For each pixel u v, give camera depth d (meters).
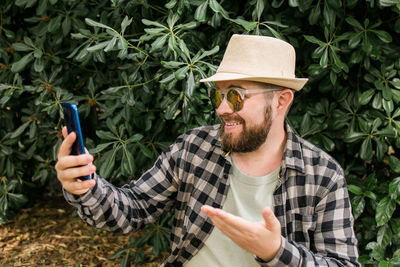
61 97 2.65
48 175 3.21
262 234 1.02
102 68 2.76
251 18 2.18
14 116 3.28
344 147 2.36
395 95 2.08
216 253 1.35
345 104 2.23
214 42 2.19
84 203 1.24
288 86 1.26
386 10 2.14
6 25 3.06
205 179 1.38
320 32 2.24
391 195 2.06
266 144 1.34
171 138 2.61
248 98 1.23
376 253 2.09
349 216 1.28
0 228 3.40
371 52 2.02
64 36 2.66
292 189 1.29
